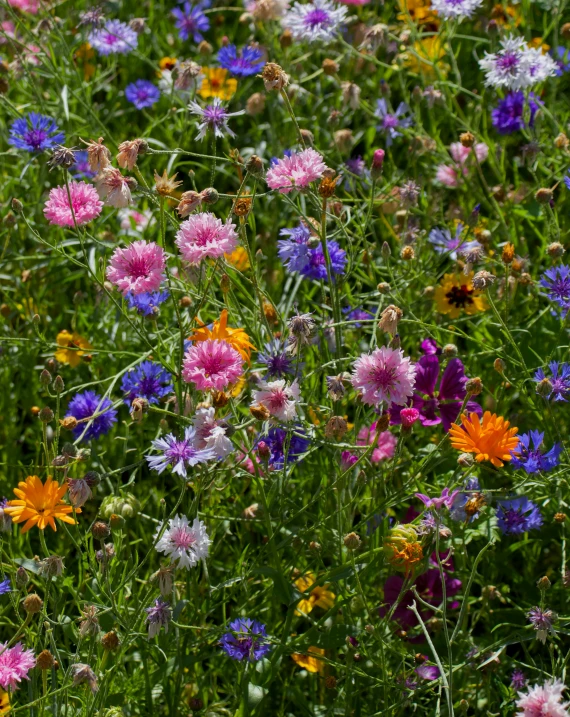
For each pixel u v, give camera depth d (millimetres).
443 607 1780
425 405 1975
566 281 1985
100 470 2096
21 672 1761
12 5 2504
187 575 1910
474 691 1924
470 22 2547
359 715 1903
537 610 1836
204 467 1865
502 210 2217
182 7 2822
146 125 2547
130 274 1847
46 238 2287
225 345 1822
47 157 2279
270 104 2359
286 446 1881
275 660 1873
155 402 2002
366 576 1930
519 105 2230
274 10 2348
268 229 2299
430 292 2104
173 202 2082
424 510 1871
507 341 2049
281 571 1879
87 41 2492
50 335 2234
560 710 1729
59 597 1877
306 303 2168
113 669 1829
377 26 2270
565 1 2326
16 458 2127
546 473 1927
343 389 1869
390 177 2297
